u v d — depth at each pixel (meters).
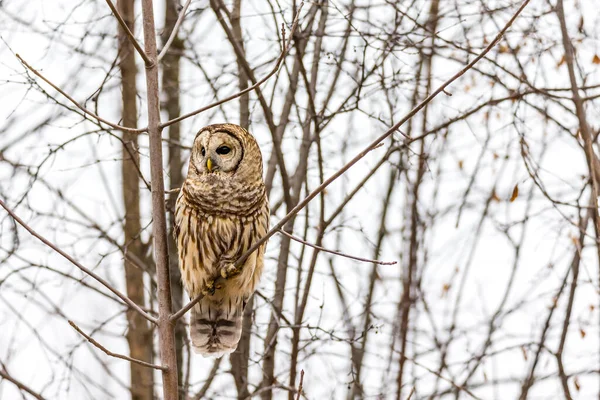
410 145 13.55
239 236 10.84
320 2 13.35
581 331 12.34
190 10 12.52
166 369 8.65
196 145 11.01
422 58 13.10
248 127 13.12
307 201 8.33
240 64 13.20
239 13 13.63
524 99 12.29
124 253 11.64
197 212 10.83
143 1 9.28
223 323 11.41
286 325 12.22
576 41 12.67
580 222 12.07
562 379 12.30
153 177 8.96
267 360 12.86
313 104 12.58
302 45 13.41
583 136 11.78
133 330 14.05
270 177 13.66
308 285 12.74
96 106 10.93
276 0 12.23
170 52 13.53
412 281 14.81
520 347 12.84
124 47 12.95
